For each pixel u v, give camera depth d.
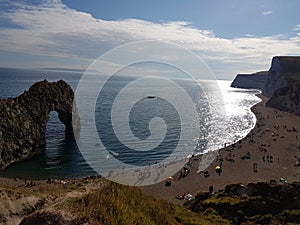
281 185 35.19
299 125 110.94
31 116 79.44
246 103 187.25
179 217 19.97
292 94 147.00
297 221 28.77
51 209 11.83
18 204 23.45
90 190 15.69
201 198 41.59
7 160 65.44
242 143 83.75
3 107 71.88
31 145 75.12
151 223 14.44
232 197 36.00
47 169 61.00
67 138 85.88
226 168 61.59
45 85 90.38
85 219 11.17
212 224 21.81
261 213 31.58
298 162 65.75
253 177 56.03
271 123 114.94
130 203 15.20
